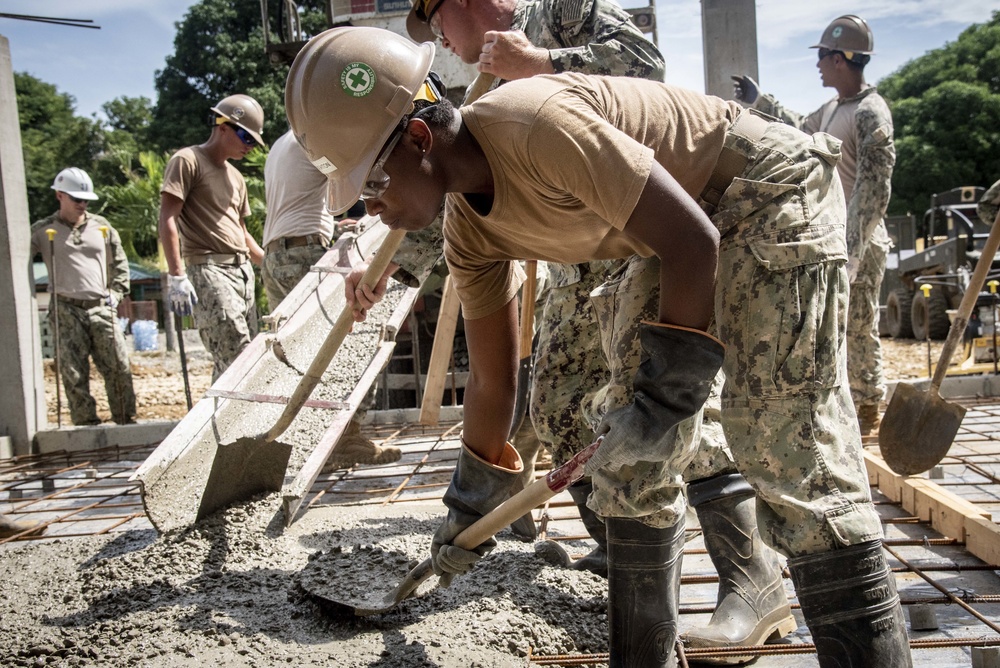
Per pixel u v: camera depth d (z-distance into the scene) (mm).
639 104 1744
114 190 18953
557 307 2627
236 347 5512
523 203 1678
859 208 4480
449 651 2084
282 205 5160
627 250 1861
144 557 2840
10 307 5945
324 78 1642
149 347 18828
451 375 6613
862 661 1620
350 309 2527
